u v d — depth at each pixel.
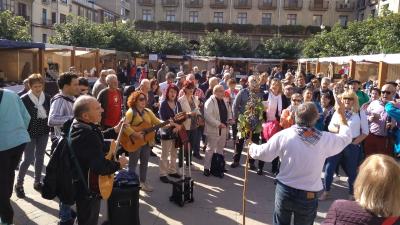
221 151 7.46
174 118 6.06
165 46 39.22
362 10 49.03
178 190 5.64
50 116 5.03
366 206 2.02
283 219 3.57
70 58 20.05
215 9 54.47
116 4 58.91
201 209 5.55
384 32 21.27
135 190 4.27
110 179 3.72
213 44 42.41
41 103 5.57
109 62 27.61
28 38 26.62
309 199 3.40
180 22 54.19
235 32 53.59
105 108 6.37
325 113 6.58
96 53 20.95
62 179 3.63
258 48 43.62
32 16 39.94
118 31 35.41
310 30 52.09
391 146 6.50
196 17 55.00
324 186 6.27
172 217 5.22
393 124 6.45
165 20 55.44
